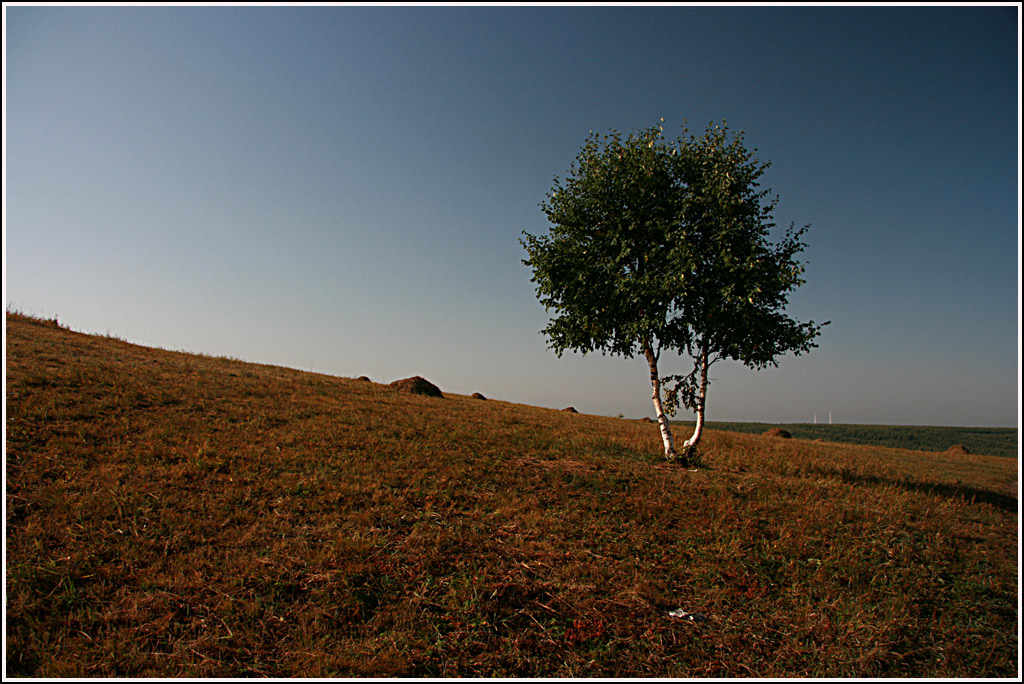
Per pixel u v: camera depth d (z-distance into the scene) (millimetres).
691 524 8984
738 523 9180
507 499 9531
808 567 7703
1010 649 6102
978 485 15812
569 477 11414
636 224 14320
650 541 8258
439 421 17000
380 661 5117
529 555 7402
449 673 5121
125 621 5367
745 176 14609
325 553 6801
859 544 8562
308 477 9453
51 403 11312
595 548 7875
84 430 10250
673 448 14234
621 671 5336
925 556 8359
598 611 6242
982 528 10117
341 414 15531
